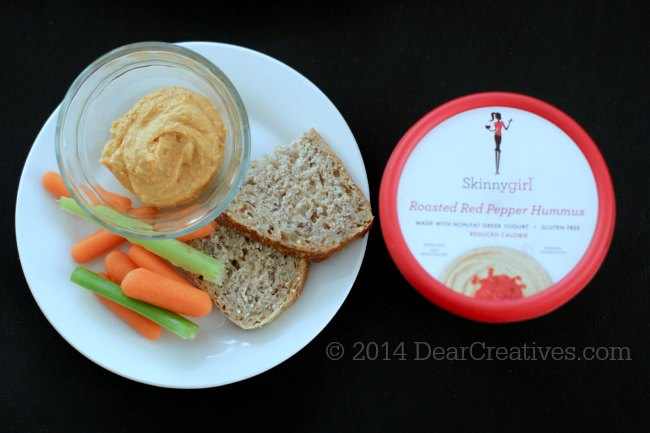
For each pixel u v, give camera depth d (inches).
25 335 18.9
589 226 17.0
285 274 18.3
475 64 19.6
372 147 19.3
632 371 18.8
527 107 17.3
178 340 18.1
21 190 18.0
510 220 17.1
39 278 18.0
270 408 18.8
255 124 18.6
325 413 18.8
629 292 19.0
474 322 19.0
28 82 19.5
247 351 17.9
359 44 19.6
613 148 19.3
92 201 17.6
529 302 16.8
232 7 19.7
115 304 18.0
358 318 19.0
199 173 17.1
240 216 18.2
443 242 17.1
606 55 19.5
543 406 18.8
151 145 16.9
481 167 17.3
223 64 18.3
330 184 18.3
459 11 19.6
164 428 18.7
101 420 18.8
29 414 18.7
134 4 19.7
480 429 18.7
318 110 18.3
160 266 18.0
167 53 17.3
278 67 18.3
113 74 17.6
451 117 17.4
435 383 18.9
